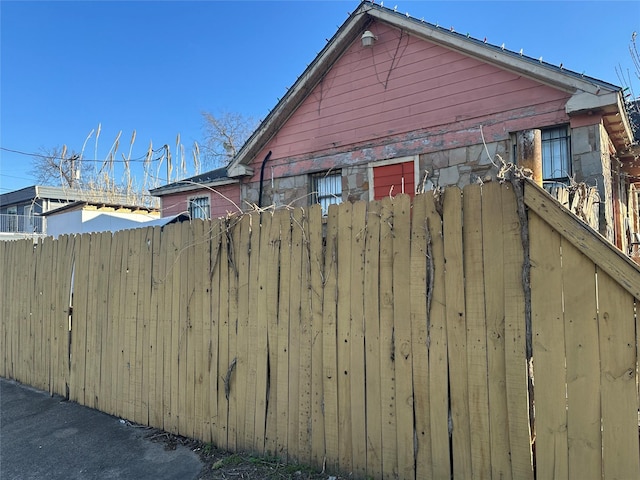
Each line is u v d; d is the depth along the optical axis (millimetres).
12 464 3465
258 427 3246
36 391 5105
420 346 2557
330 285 2953
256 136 10023
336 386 2883
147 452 3523
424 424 2525
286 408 3111
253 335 3328
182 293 3816
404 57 8180
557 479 2102
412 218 2639
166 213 13812
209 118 29469
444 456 2445
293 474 2922
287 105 9539
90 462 3426
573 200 3312
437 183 7715
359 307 2814
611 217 7145
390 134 8336
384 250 2734
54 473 3299
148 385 4027
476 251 2398
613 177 7859
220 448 3459
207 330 3617
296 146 9742
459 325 2430
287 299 3160
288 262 3180
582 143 6398
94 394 4508
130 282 4246
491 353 2322
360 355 2787
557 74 6430
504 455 2260
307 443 2996
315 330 3008
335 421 2875
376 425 2701
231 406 3418
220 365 3512
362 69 8727
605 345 2014
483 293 2363
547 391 2150
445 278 2492
